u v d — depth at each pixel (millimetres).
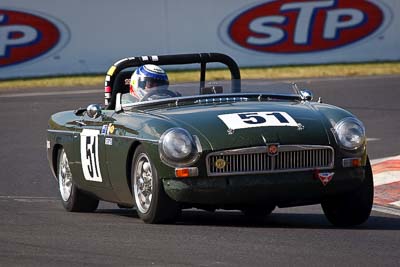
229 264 21672
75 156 33125
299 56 93312
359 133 27484
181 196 26594
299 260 22078
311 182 26766
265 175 26594
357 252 23109
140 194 28234
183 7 90500
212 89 31594
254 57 92562
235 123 27125
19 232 27219
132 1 89250
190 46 90688
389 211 32938
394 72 89812
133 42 89500
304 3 93000
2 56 86438
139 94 31234
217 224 29109
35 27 87062
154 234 26109
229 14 91562
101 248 24062
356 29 94188
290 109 28469
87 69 88688
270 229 27094
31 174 46312
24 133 60594
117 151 29203
